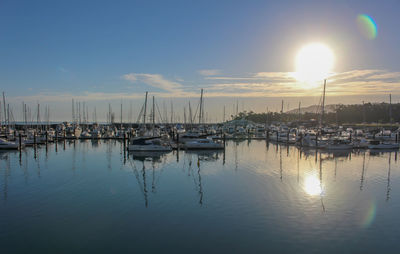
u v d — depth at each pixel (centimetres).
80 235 1496
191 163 3669
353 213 1806
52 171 3097
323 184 2530
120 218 1714
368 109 15612
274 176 2855
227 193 2228
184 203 1984
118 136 7775
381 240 1448
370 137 7206
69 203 1981
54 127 10888
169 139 6838
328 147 5234
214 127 11431
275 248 1364
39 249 1361
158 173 3003
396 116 15225
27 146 5697
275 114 17462
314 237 1477
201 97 6825
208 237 1473
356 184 2539
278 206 1925
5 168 3278
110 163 3653
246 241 1433
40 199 2067
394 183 2581
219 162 3756
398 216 1762
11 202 2000
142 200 2048
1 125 7394
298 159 4059
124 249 1358
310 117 17575
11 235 1500
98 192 2252
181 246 1384
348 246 1387
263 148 5647
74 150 5119
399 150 5225
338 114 15700
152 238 1465
